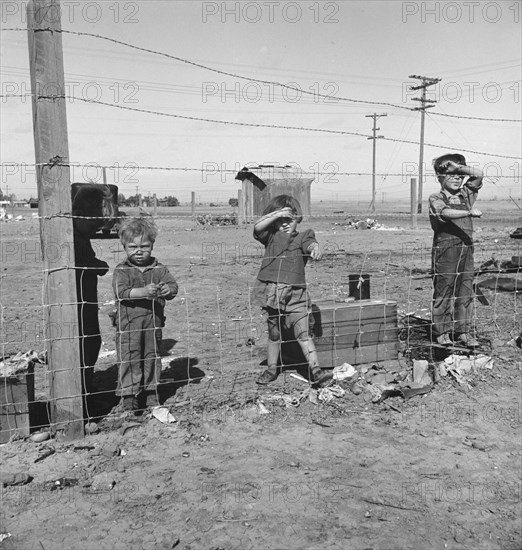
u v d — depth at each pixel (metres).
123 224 5.07
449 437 4.75
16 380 4.61
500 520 3.65
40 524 3.59
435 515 3.69
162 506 3.76
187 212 39.53
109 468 4.23
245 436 4.74
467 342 6.70
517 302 9.38
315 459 4.38
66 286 4.55
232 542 3.42
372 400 5.38
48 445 4.55
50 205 4.46
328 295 10.62
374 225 30.44
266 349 7.15
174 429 4.82
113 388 5.80
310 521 3.61
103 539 3.44
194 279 13.06
